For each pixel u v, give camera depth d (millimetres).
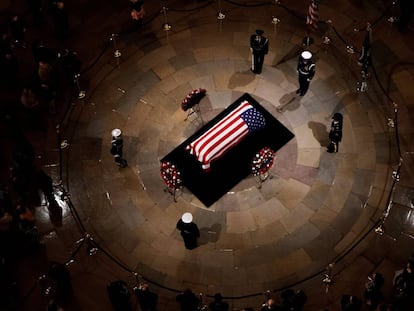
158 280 21547
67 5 28266
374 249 21703
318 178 23297
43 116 25312
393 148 23688
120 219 22859
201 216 22766
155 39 27109
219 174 23578
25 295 21516
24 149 23000
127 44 27031
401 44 26156
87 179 23781
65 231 22703
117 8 28078
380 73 25516
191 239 21812
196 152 22547
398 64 25672
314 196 22906
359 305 19625
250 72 25969
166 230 22562
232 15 27594
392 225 22078
